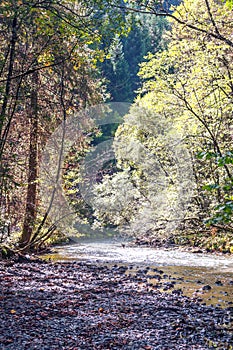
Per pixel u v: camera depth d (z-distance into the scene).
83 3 9.73
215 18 13.92
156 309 7.91
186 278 11.41
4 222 12.49
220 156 4.95
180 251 17.89
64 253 17.41
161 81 16.34
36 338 6.00
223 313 7.64
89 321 7.00
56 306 7.90
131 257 16.19
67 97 14.30
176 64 16.52
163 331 6.57
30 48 11.85
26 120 13.30
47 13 9.38
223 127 15.37
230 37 13.92
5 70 11.33
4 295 8.58
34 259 14.24
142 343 5.98
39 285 9.88
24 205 14.34
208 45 14.00
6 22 10.41
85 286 10.02
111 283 10.50
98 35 9.82
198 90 15.41
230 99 14.64
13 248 14.21
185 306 8.16
